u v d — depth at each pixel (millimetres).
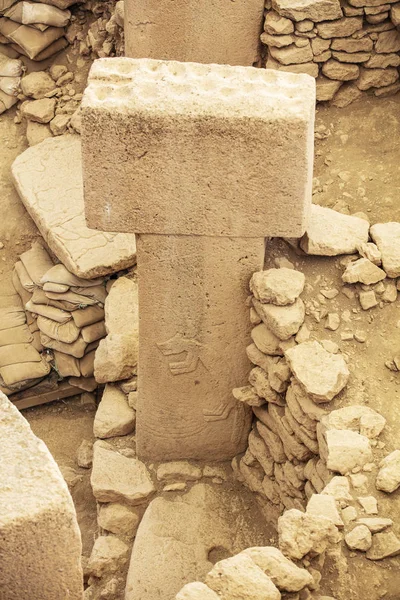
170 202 4406
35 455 3117
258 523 5168
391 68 6031
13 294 6773
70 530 3076
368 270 4859
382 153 5914
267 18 5941
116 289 6207
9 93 7559
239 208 4414
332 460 4324
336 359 4648
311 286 4930
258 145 4199
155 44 6207
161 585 4777
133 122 4160
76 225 6484
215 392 5160
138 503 5270
